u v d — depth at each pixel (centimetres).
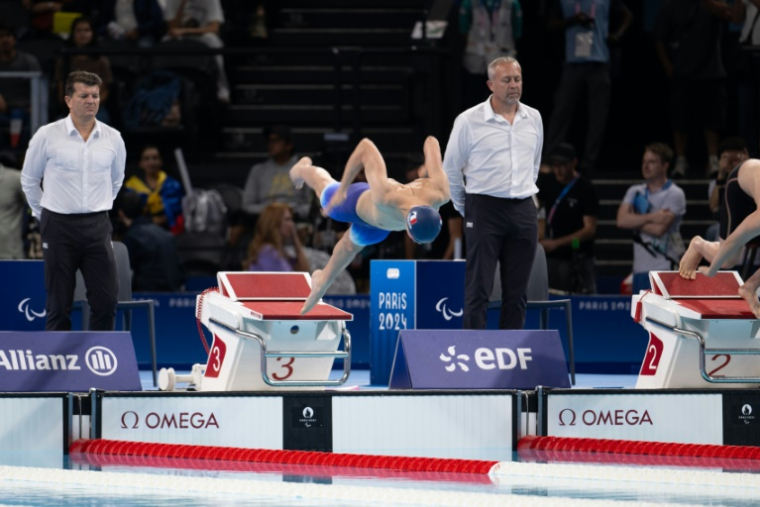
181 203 4734
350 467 2423
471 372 2722
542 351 2780
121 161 3095
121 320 4328
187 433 2550
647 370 2847
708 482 2236
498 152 2998
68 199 2973
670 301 2783
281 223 4266
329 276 2472
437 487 2170
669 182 4328
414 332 2744
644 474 2278
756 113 4953
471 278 3025
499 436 2634
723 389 2698
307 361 2694
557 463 2403
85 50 4922
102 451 2509
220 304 2702
